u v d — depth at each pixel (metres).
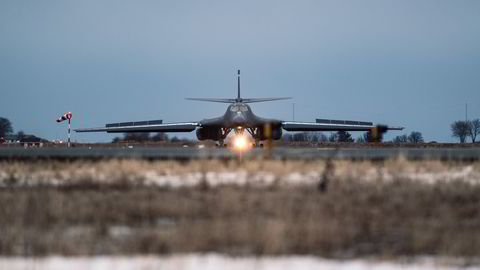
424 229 67.19
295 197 83.62
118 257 56.69
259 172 111.94
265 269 53.44
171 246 59.66
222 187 91.94
